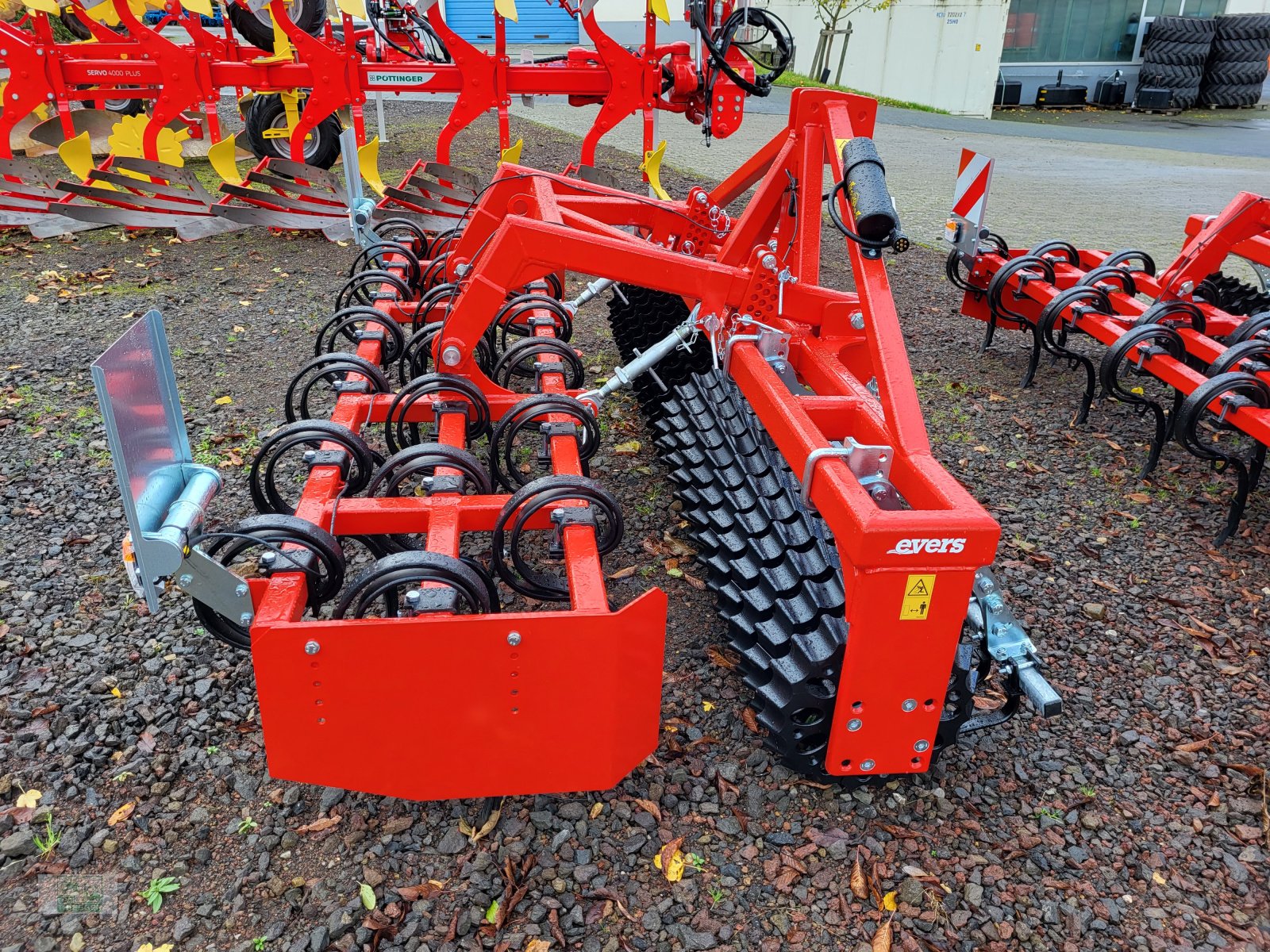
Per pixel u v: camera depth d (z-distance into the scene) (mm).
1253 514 4125
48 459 4145
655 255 3277
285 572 2322
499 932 2176
